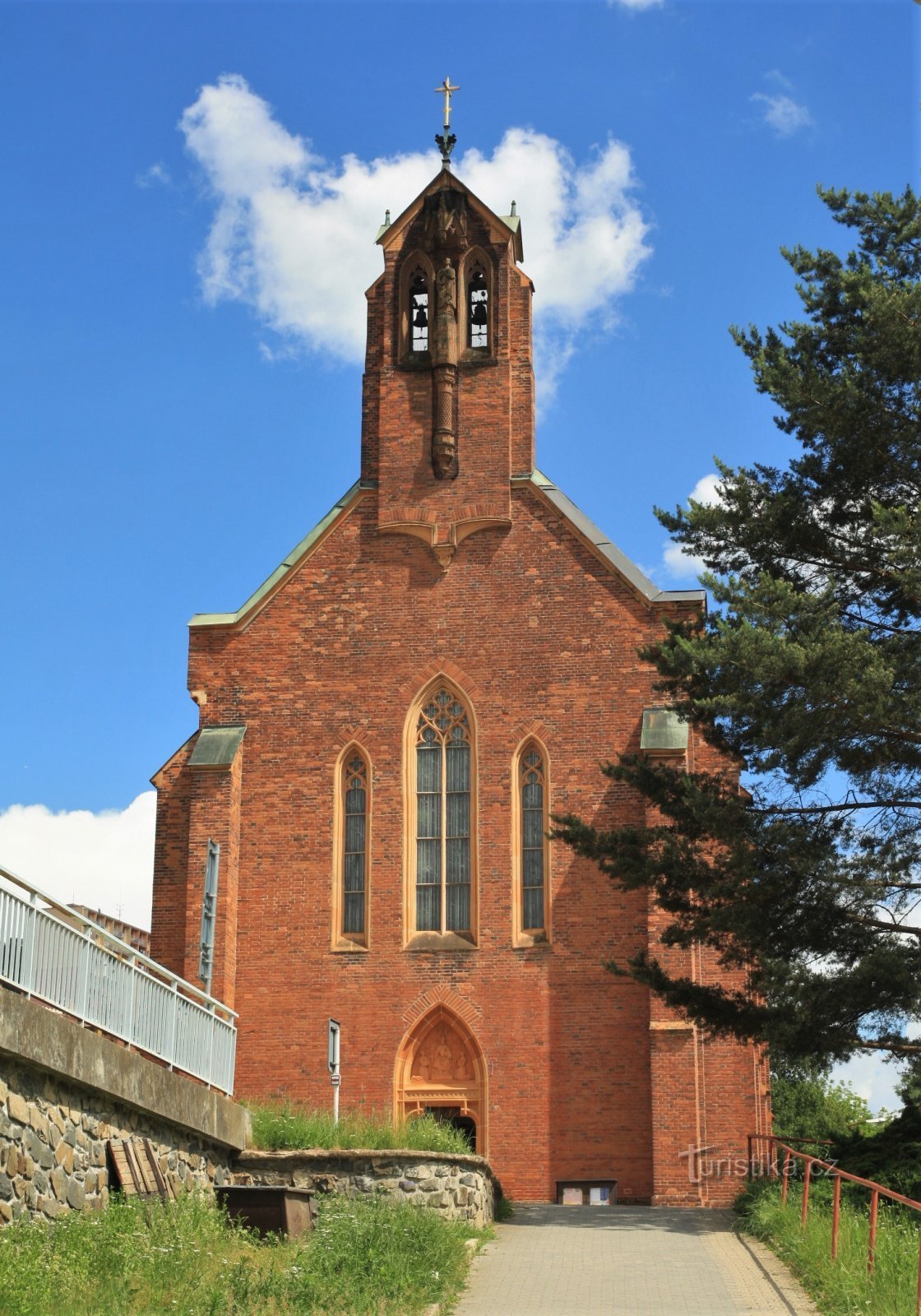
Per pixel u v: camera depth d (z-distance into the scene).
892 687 27.89
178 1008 24.16
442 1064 35.75
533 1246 25.34
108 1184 20.36
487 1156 34.69
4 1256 15.75
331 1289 17.80
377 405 39.88
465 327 40.19
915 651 28.89
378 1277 18.89
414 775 37.50
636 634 37.28
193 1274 17.70
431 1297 19.03
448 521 38.59
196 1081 25.03
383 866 36.94
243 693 38.44
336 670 38.28
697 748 36.62
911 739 28.58
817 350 31.78
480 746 37.25
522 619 37.81
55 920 19.42
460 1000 35.78
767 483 31.70
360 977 36.25
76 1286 16.11
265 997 36.44
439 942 36.28
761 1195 28.23
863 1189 26.48
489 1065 35.28
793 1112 66.88
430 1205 25.94
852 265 31.75
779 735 27.88
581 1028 35.22
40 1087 18.42
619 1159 34.28
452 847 37.06
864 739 28.77
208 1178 24.44
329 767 37.69
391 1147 27.05
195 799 37.12
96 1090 19.77
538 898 36.38
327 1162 26.00
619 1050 34.94
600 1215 30.64
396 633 38.25
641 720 36.69
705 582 29.06
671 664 29.88
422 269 40.81
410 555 38.69
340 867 37.12
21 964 18.36
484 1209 28.03
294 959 36.59
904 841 29.25
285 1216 22.28
